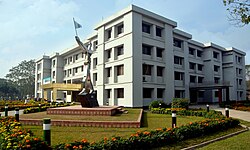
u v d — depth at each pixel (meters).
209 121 9.23
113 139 5.64
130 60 22.12
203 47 36.19
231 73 38.41
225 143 6.78
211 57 35.59
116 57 24.84
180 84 30.33
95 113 12.52
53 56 43.97
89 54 15.73
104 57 26.23
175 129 7.26
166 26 26.03
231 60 38.56
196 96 34.12
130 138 5.86
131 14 22.39
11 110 20.75
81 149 4.99
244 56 42.50
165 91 25.14
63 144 5.22
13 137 5.24
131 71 21.94
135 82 22.02
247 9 6.07
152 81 24.23
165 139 6.45
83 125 9.73
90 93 14.77
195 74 34.34
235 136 8.08
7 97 64.19
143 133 6.38
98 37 27.52
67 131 8.50
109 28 25.95
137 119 10.51
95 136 7.59
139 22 22.98
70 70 40.69
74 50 38.16
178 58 30.84
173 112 8.91
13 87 63.94
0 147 4.93
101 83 26.12
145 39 23.66
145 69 23.97
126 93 22.47
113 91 24.53
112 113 12.64
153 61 24.25
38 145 4.81
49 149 4.93
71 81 39.91
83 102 14.38
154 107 19.00
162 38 25.86
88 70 15.38
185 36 30.88
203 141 7.07
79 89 33.50
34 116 11.89
